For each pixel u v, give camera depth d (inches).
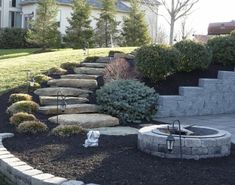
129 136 259.0
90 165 196.4
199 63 397.7
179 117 361.7
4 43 1023.6
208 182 175.3
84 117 293.6
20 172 184.4
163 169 191.8
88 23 949.8
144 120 325.4
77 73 425.7
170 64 369.7
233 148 239.5
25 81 398.9
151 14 1259.2
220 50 434.0
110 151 221.3
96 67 442.9
